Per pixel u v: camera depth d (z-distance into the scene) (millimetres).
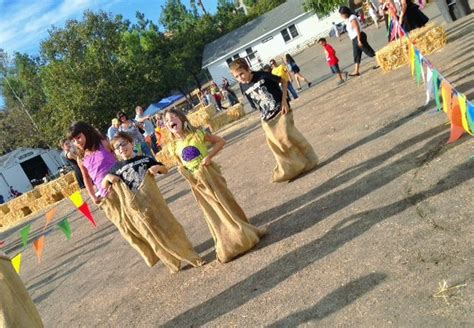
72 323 5457
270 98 6531
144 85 49250
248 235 5016
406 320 2996
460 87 6852
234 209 5172
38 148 64062
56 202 22062
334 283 3764
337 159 6641
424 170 4922
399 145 5965
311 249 4492
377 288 3447
